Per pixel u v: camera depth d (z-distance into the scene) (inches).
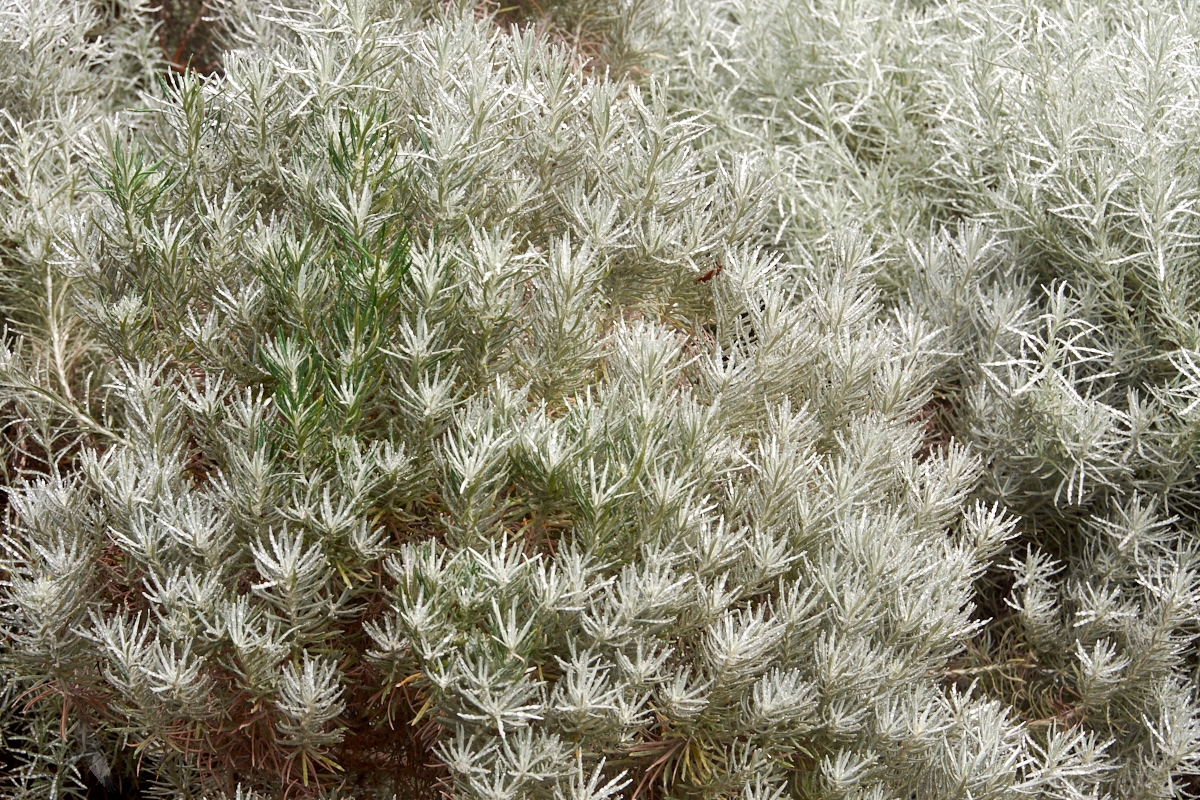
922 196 117.5
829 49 129.2
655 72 126.1
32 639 64.8
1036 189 101.3
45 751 81.0
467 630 62.6
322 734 62.7
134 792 84.6
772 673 66.4
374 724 69.6
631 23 124.0
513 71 90.0
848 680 65.4
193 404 68.6
